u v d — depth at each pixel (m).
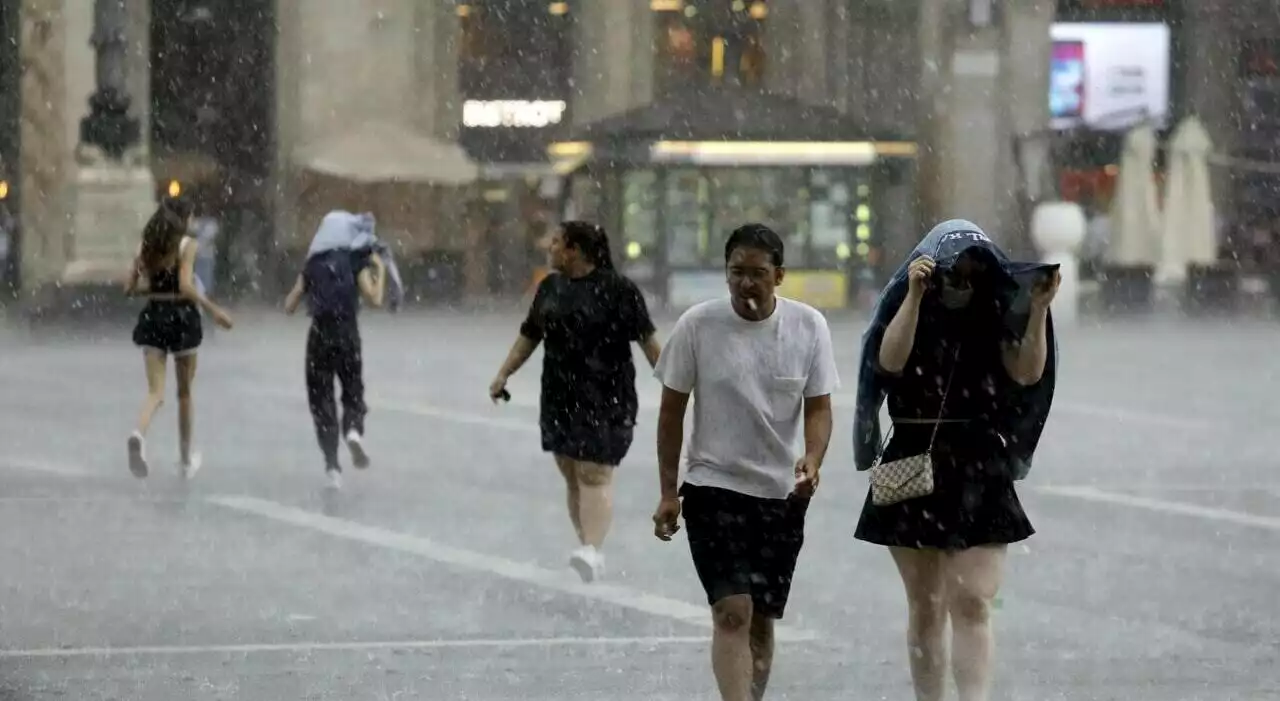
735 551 18.11
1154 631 24.91
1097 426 50.47
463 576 28.97
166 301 38.81
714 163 104.50
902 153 106.50
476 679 22.03
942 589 18.42
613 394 27.98
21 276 109.44
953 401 17.88
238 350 76.44
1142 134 107.50
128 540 32.25
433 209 120.44
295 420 51.03
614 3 132.88
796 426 18.33
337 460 38.25
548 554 31.05
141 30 116.44
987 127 129.12
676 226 105.56
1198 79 135.88
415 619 25.73
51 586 28.03
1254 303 110.12
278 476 40.41
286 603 26.80
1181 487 39.34
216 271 120.62
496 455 44.31
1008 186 129.50
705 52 135.00
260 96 126.69
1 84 115.50
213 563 30.06
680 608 26.52
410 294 118.75
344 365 38.38
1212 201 129.25
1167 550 31.62
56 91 106.88
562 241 27.81
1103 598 27.28
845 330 90.56
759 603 18.28
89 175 87.56
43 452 44.06
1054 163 126.25
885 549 31.45
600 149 105.44
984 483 17.83
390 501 36.97
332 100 127.12
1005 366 17.91
